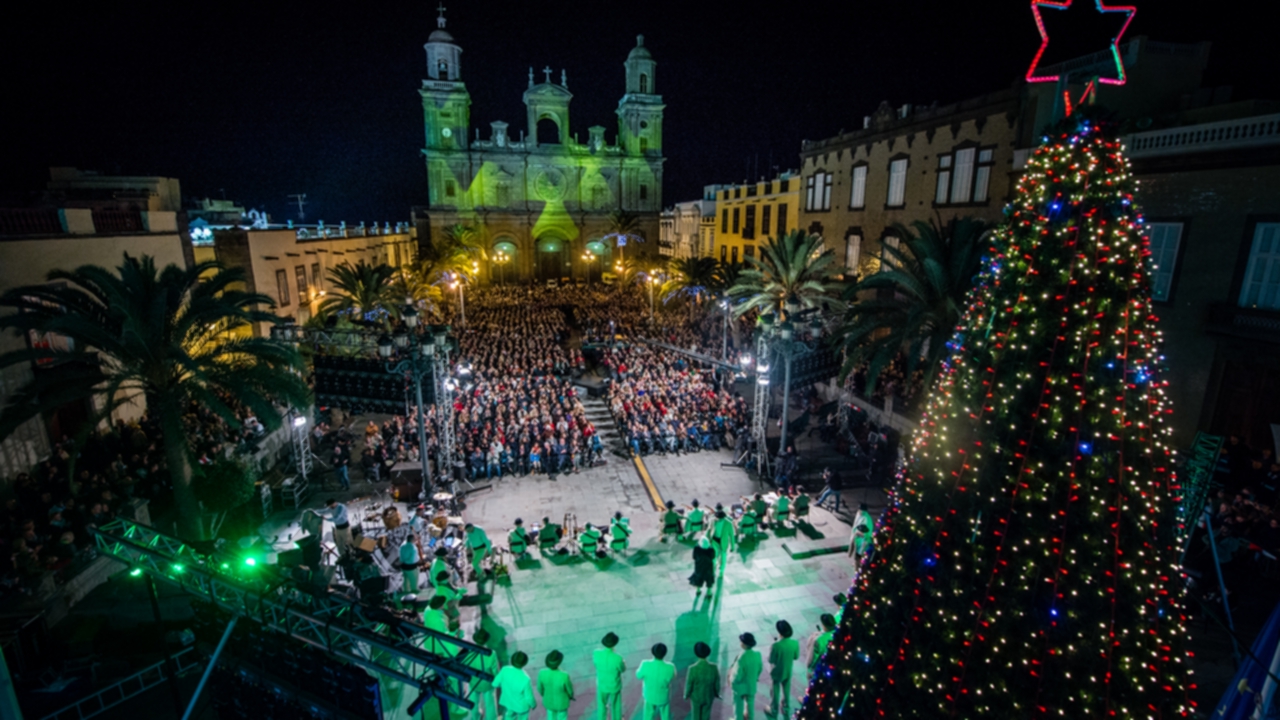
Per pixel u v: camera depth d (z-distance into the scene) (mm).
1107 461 4512
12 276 14617
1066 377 4512
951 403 5172
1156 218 15867
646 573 13773
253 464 18516
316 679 7711
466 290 59688
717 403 24172
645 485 19562
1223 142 14141
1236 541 11109
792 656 8914
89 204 20562
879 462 20266
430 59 68938
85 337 12398
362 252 42875
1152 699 4680
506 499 18531
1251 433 14086
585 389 27891
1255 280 13781
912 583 5332
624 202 76750
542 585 13297
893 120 27141
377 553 13852
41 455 15234
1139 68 18094
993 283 5027
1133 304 4477
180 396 13664
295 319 29609
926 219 25344
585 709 9781
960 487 4953
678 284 39000
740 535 15219
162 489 15289
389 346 15125
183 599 11898
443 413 18203
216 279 14641
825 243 33406
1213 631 10625
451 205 72000
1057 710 4645
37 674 9750
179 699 9141
